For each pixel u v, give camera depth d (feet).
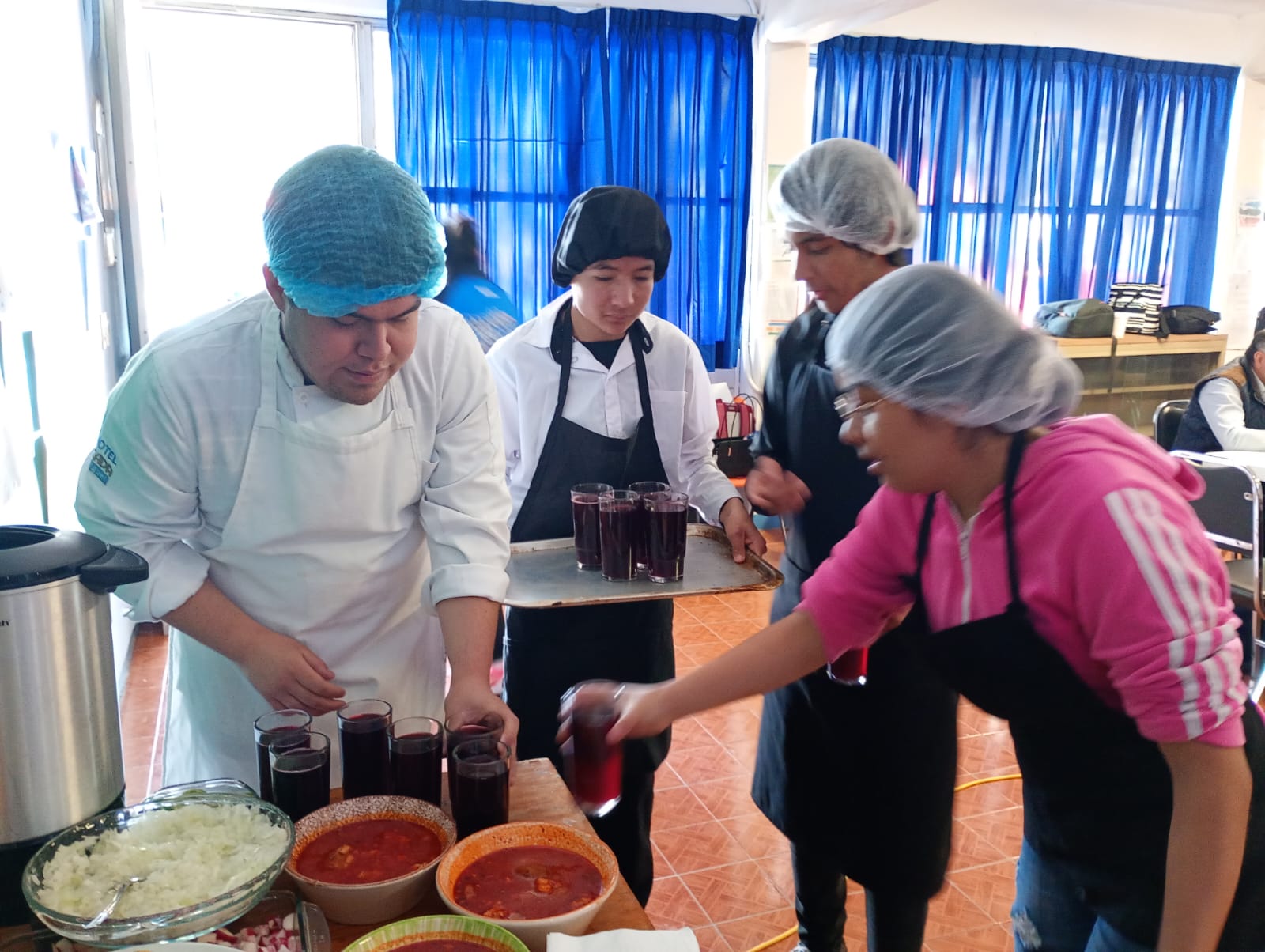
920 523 4.18
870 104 17.11
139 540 4.26
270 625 4.60
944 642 4.04
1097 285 19.70
